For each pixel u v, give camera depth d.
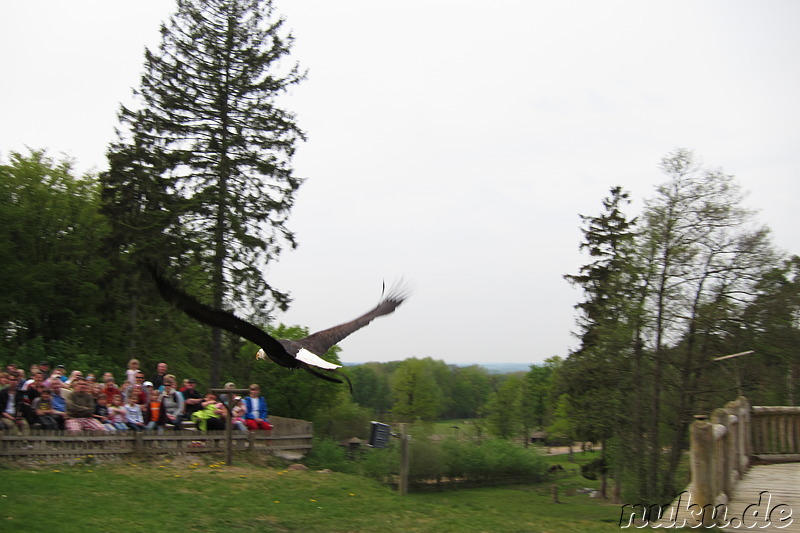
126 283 33.53
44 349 31.58
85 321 35.12
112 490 13.70
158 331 35.59
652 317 29.48
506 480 48.34
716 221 29.38
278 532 11.70
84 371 29.70
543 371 76.81
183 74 32.28
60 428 16.45
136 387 18.34
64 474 14.83
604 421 31.95
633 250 30.17
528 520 13.42
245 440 19.81
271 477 16.72
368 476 27.27
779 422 16.53
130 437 17.44
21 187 37.19
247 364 39.03
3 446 15.44
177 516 12.09
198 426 19.09
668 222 28.98
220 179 31.80
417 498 16.36
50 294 34.81
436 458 41.81
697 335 30.02
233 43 32.94
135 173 31.33
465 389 124.75
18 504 11.67
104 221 37.06
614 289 30.52
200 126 32.47
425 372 76.44
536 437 85.94
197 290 33.22
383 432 20.55
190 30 32.75
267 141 32.66
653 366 30.38
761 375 31.44
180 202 31.20
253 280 31.61
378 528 12.20
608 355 30.86
